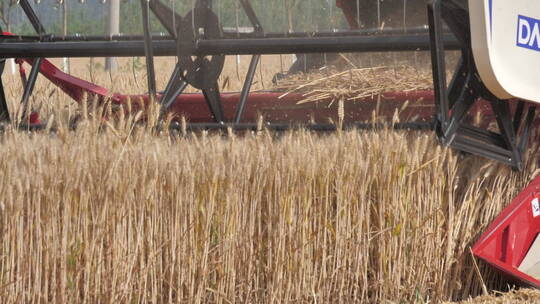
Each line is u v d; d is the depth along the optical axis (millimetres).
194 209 11688
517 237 13672
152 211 11500
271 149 12195
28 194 10703
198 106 18328
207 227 11711
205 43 15695
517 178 14359
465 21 13156
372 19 16844
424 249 13195
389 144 12828
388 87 16781
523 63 12883
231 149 11938
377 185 12828
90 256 11117
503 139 13828
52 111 16219
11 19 17797
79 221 11031
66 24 17422
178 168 11531
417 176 13086
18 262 10727
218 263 11914
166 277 11773
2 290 10648
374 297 12977
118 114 14438
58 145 11086
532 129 14633
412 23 16516
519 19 12766
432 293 13422
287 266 12211
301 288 12406
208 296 12156
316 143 12492
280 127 14273
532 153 14500
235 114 17531
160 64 19172
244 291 12156
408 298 13195
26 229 10766
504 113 13695
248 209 12109
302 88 17703
